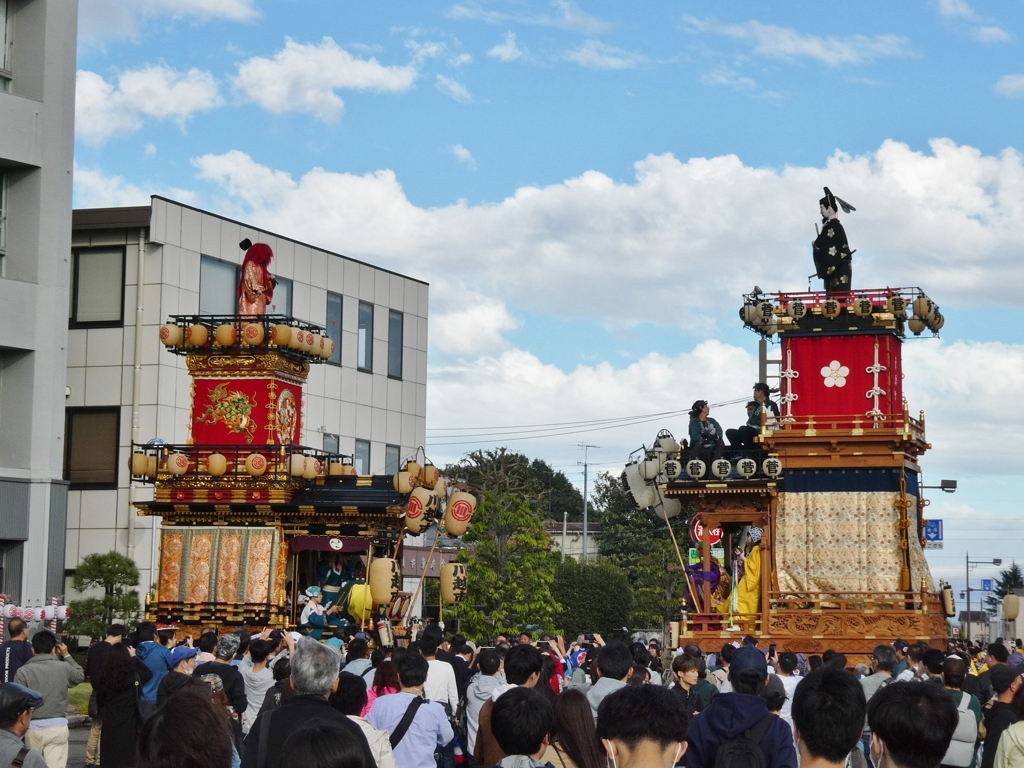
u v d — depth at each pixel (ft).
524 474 292.20
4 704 37.73
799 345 153.48
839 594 145.48
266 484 128.36
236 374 131.85
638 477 154.92
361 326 206.18
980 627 371.76
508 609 200.23
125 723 60.29
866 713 28.50
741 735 36.52
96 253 167.63
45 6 127.85
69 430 167.22
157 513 131.34
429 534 234.38
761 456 152.56
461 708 64.03
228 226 176.35
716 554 180.75
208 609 128.16
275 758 34.19
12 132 124.77
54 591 126.52
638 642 73.15
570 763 33.76
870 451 147.33
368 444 207.10
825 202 157.69
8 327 123.85
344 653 88.53
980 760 57.98
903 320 154.30
